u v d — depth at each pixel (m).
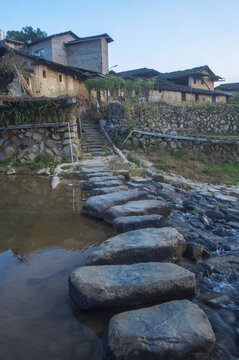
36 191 6.21
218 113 17.97
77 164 8.82
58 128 9.51
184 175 11.45
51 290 2.58
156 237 3.29
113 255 2.90
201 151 14.06
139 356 1.80
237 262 3.52
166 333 1.89
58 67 18.92
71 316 2.26
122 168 8.45
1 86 15.14
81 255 3.21
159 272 2.54
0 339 1.99
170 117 16.11
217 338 2.15
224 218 5.23
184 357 1.84
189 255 3.44
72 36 26.33
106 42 25.91
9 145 9.42
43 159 9.43
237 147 14.41
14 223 4.20
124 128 13.17
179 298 2.50
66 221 4.32
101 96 20.30
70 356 1.88
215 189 8.48
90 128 14.48
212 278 3.08
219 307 2.54
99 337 2.06
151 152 13.09
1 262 3.04
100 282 2.37
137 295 2.33
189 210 5.29
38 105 9.36
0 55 16.72
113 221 3.98
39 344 1.97
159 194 6.00
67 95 9.45
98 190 5.61
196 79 32.31
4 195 5.87
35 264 3.01
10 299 2.43
